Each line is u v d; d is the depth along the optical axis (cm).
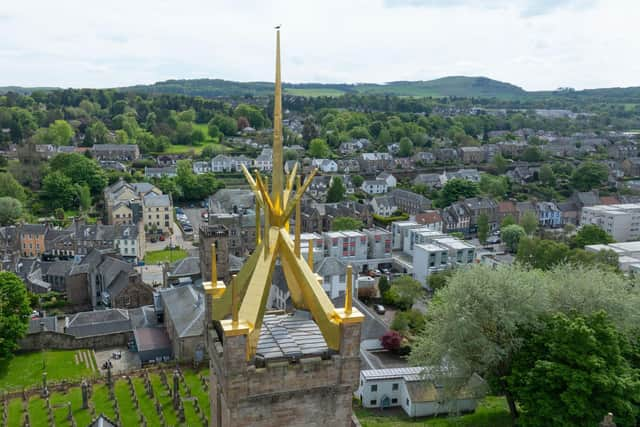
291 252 2583
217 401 2620
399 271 14162
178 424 6825
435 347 6306
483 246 17125
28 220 18200
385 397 7338
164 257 15812
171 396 7475
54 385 7756
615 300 6241
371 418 6994
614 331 5503
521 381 5628
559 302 6488
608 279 6812
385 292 11619
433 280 11956
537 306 6166
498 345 6169
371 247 14662
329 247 13988
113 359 8981
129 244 15075
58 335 9156
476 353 6194
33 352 9019
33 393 7575
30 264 13075
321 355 2430
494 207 19438
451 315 6219
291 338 2553
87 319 9681
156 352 8919
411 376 7381
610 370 5197
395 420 6919
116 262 12138
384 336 9175
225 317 2592
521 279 6400
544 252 12306
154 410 7169
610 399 5116
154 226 18238
